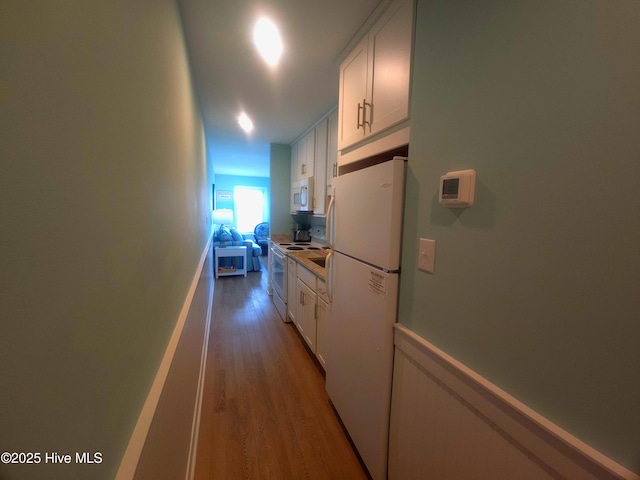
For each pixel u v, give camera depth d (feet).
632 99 1.55
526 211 2.15
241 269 17.62
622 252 1.62
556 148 1.94
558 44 1.91
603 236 1.70
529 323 2.15
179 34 4.23
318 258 9.07
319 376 7.04
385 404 3.89
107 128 1.56
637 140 1.53
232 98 8.00
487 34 2.45
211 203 18.52
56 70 1.09
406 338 3.55
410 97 3.55
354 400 4.65
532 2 2.07
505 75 2.29
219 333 9.41
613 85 1.63
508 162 2.28
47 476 1.02
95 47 1.41
